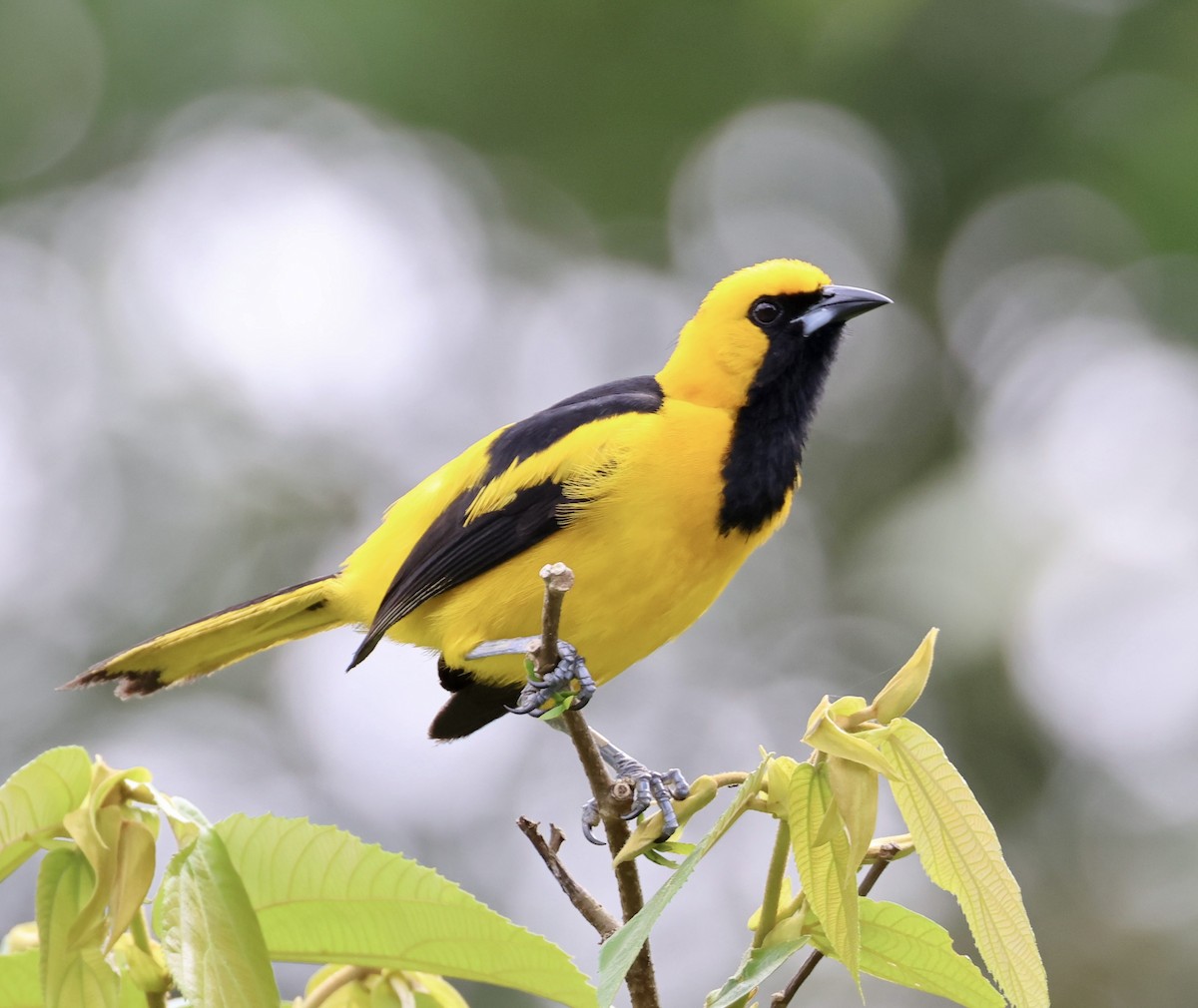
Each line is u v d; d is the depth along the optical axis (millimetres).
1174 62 15102
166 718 14820
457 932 4531
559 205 16719
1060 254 15695
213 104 15852
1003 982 4539
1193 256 14992
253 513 15688
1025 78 15516
